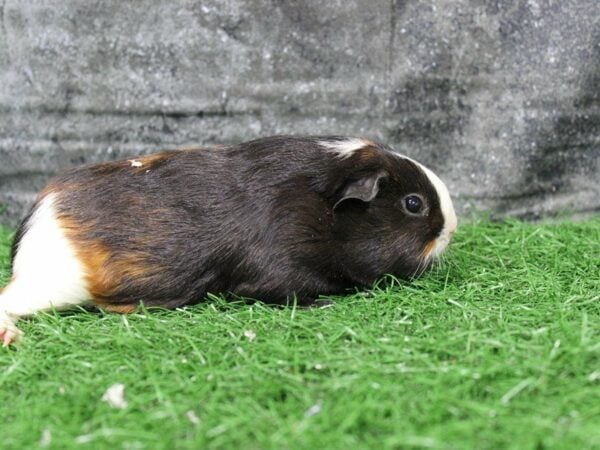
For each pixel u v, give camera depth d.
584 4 0.57
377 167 0.46
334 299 0.47
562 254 0.53
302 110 0.58
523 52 0.57
